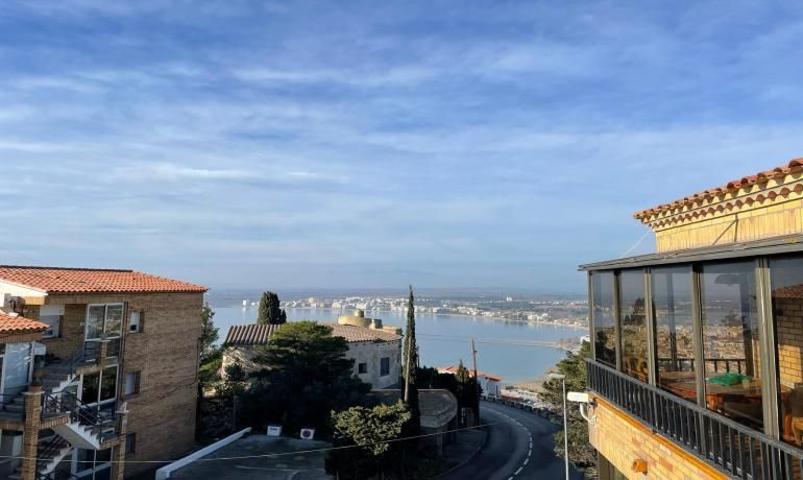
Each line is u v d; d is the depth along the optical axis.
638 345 9.44
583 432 30.97
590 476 32.06
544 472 35.06
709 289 7.22
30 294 22.84
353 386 37.16
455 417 43.34
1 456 20.38
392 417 29.30
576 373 33.72
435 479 32.72
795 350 5.83
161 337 30.17
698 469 7.31
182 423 31.83
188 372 32.56
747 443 6.43
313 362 36.81
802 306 5.66
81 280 27.06
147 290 28.84
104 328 26.23
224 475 26.94
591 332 11.89
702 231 10.91
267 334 43.41
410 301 35.12
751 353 6.48
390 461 28.73
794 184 8.13
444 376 51.25
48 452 21.44
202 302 34.22
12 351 20.81
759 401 6.31
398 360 50.16
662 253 8.41
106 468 26.33
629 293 9.81
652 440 8.79
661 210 12.11
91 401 25.20
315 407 35.34
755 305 6.42
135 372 28.34
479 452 40.41
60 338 25.03
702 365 7.28
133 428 27.80
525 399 74.06
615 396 10.35
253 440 33.41
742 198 9.36
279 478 26.69
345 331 48.78
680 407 7.85
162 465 29.33
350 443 27.80
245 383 39.00
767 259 6.03
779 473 5.80
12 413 19.97
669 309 8.27
